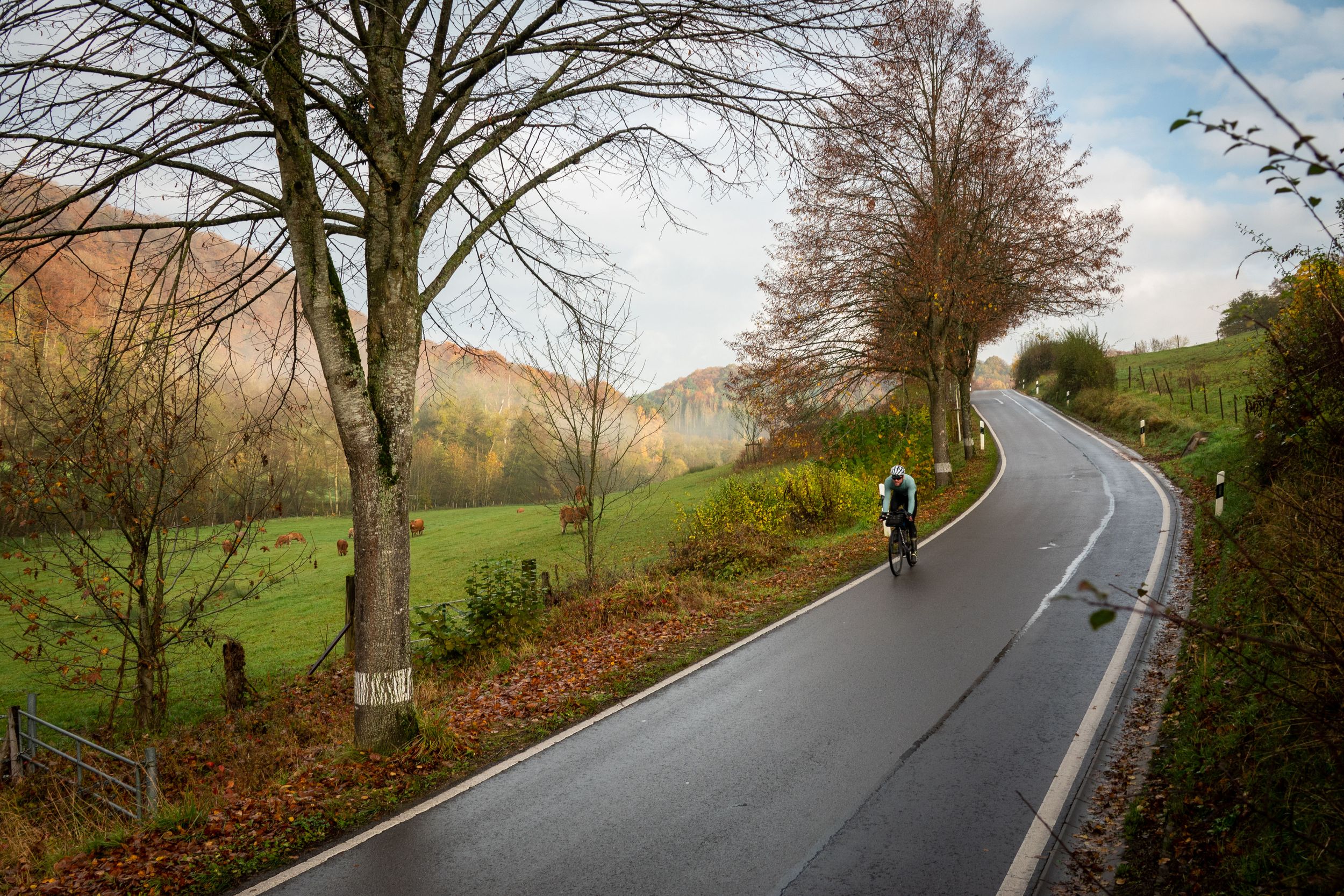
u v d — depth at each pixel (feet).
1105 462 92.99
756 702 25.62
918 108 81.10
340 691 36.35
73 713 41.42
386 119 23.13
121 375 25.89
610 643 35.68
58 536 30.55
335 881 15.88
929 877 14.70
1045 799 17.39
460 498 226.38
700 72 23.38
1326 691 13.03
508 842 17.22
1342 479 15.78
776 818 17.53
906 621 34.40
